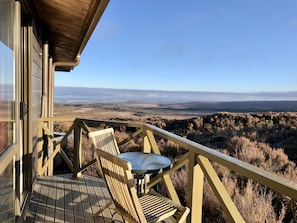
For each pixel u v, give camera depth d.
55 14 3.56
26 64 3.02
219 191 1.90
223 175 3.73
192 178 2.31
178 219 2.17
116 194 2.17
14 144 2.14
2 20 1.83
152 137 3.54
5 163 1.77
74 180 4.02
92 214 2.91
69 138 7.13
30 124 3.09
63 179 4.05
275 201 3.20
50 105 6.29
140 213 1.98
